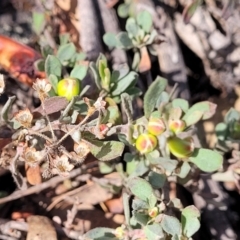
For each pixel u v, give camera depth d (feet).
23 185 0.64
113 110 0.59
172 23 0.94
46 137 0.51
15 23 0.97
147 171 0.64
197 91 0.95
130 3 0.89
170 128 0.56
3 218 0.71
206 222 0.77
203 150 0.58
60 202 0.73
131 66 0.85
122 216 0.72
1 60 0.72
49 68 0.62
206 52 0.95
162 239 0.53
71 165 0.49
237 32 0.93
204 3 0.95
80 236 0.66
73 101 0.53
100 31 0.89
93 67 0.63
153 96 0.58
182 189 0.78
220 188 0.80
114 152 0.53
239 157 0.69
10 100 0.55
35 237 0.67
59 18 0.88
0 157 0.60
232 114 0.72
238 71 0.94
